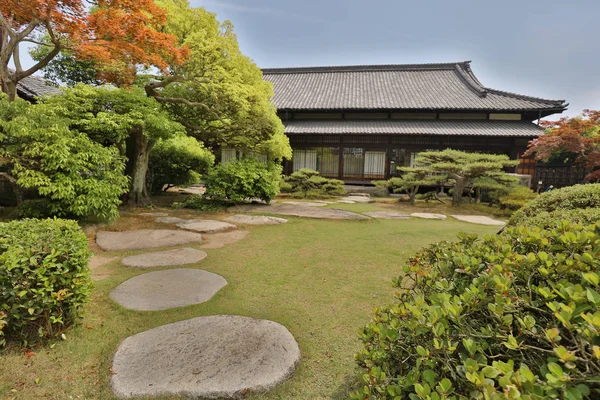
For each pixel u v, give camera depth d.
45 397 1.41
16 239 1.82
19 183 3.92
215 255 3.70
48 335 1.83
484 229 5.64
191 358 1.65
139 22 5.21
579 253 1.11
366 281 2.95
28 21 5.23
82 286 1.95
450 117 14.72
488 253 1.31
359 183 14.13
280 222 5.89
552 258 1.04
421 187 13.66
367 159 14.31
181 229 5.01
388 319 1.15
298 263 3.48
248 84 7.00
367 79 18.95
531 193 8.35
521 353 0.80
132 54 5.42
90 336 1.89
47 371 1.58
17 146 4.01
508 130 12.77
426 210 8.54
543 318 0.87
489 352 0.90
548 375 0.62
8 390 1.44
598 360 0.61
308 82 19.30
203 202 7.52
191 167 9.70
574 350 0.71
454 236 4.96
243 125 7.59
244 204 7.92
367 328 1.19
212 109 7.15
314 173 11.71
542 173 15.87
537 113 13.66
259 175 7.86
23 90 8.52
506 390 0.62
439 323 0.85
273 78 20.16
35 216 4.41
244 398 1.41
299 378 1.55
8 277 1.63
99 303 2.33
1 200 6.07
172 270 3.10
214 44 6.13
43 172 4.17
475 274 1.21
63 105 5.31
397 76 18.98
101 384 1.48
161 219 5.77
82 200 4.28
